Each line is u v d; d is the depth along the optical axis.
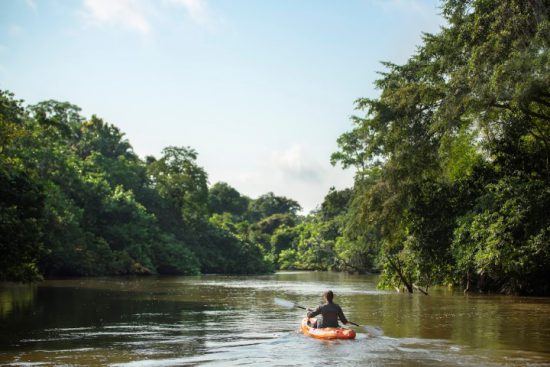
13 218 25.03
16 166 32.97
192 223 83.88
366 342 12.38
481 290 31.14
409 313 19.12
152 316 18.59
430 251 29.06
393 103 26.34
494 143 26.42
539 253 24.55
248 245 90.25
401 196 27.25
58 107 60.75
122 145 89.19
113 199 64.50
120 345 12.26
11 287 36.03
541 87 18.02
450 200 28.91
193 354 11.05
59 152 58.59
